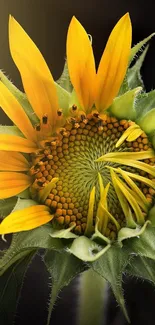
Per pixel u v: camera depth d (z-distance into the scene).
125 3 0.42
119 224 0.30
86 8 0.42
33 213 0.29
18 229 0.28
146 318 0.37
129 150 0.31
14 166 0.31
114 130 0.31
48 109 0.31
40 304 0.38
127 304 0.38
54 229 0.30
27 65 0.30
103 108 0.31
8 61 0.41
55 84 0.31
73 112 0.31
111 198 0.30
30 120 0.31
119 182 0.29
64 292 0.35
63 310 0.35
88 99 0.31
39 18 0.42
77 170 0.31
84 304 0.35
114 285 0.28
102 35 0.42
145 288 0.38
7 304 0.32
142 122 0.31
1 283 0.32
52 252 0.29
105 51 0.30
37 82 0.30
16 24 0.30
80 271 0.29
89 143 0.31
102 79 0.31
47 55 0.42
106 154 0.30
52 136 0.31
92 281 0.34
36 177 0.31
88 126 0.31
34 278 0.39
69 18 0.42
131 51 0.31
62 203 0.30
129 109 0.31
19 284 0.32
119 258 0.29
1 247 0.39
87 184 0.31
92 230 0.30
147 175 0.30
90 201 0.29
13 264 0.32
